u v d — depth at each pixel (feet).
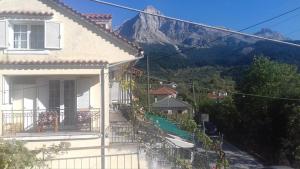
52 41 68.23
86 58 69.15
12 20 67.41
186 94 299.58
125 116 87.30
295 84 161.27
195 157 65.26
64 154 61.52
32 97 71.51
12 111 67.31
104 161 62.54
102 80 68.03
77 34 69.15
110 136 66.95
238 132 177.06
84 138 63.52
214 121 211.00
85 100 70.95
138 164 62.64
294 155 127.95
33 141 62.49
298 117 130.41
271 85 160.66
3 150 42.52
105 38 69.77
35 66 66.69
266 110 153.48
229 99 193.36
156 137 64.64
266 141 151.74
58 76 70.85
